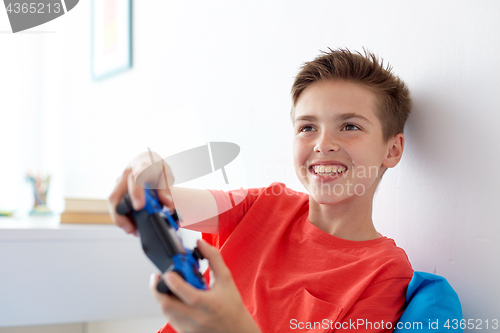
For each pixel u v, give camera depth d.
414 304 0.59
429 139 0.70
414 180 0.73
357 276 0.63
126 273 1.24
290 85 0.98
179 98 1.40
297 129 0.72
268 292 0.65
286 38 1.00
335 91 0.67
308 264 0.68
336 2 0.88
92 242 1.20
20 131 2.34
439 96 0.68
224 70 1.21
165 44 1.48
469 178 0.63
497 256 0.59
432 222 0.69
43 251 1.16
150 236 0.38
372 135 0.67
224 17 1.21
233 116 1.17
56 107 2.39
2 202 2.23
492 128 0.60
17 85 2.33
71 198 1.35
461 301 0.64
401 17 0.75
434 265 0.68
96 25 1.97
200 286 0.37
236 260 0.72
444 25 0.67
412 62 0.73
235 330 0.39
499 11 0.59
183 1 1.39
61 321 1.16
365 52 0.75
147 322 1.30
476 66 0.62
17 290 1.13
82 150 2.08
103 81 1.91
